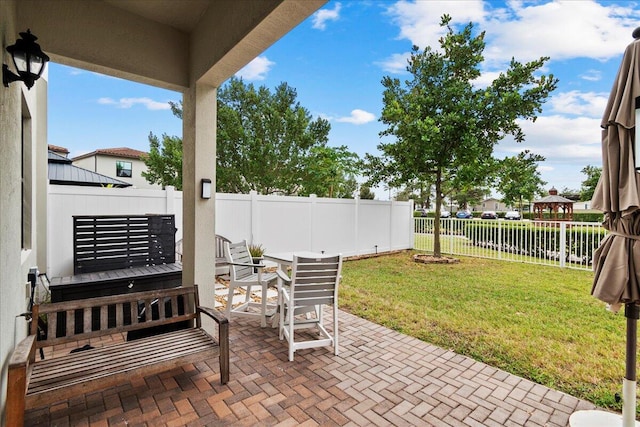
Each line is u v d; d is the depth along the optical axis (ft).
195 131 12.02
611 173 6.48
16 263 8.29
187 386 9.08
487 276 23.82
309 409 8.16
